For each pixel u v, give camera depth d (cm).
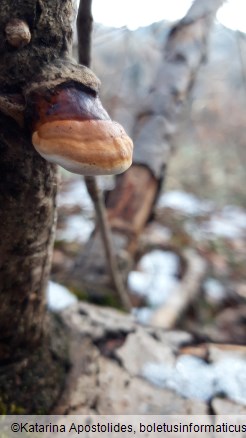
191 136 247
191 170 226
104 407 54
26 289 47
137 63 126
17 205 41
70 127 34
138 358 62
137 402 55
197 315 102
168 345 66
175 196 184
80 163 34
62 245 117
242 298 112
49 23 36
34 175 41
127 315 74
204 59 109
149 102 102
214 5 101
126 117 146
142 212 96
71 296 74
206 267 120
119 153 35
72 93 36
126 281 90
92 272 87
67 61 37
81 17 50
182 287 104
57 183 45
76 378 56
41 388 52
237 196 209
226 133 243
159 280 109
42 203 43
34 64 36
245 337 96
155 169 96
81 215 141
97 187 63
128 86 140
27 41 35
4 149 38
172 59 104
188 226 148
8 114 36
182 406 55
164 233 138
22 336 50
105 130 35
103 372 58
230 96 226
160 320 90
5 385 49
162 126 99
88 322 66
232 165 235
